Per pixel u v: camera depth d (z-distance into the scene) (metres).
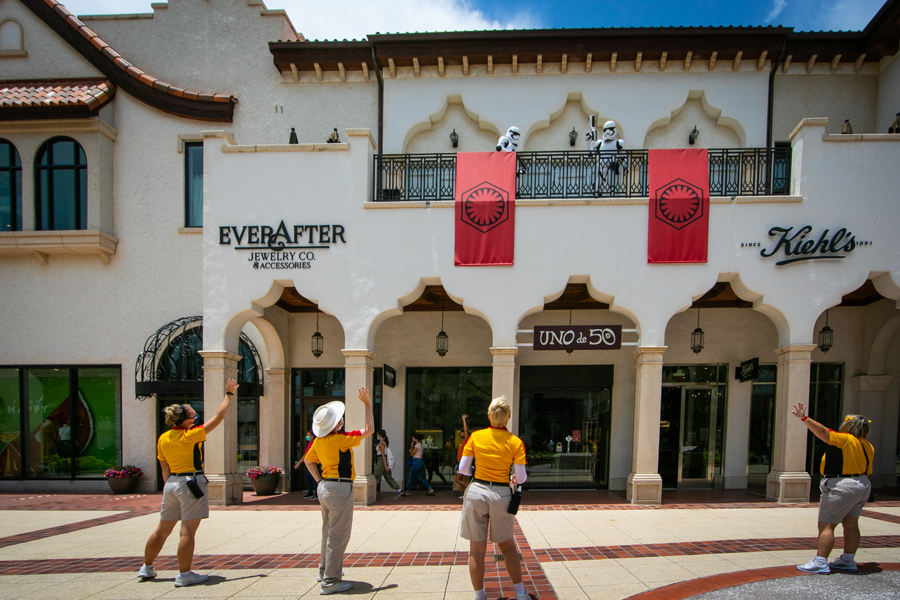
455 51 11.88
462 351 12.46
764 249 9.46
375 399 12.51
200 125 12.70
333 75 12.61
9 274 12.64
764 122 11.80
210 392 9.80
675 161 9.63
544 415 12.31
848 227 9.45
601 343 9.62
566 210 9.69
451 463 12.38
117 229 12.62
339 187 9.97
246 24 12.90
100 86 12.51
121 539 6.92
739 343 12.09
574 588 4.66
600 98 12.10
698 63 11.94
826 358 12.14
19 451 12.52
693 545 6.17
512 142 10.71
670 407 12.23
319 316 12.72
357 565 5.50
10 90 12.35
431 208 9.82
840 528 7.03
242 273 9.94
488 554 5.94
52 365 12.50
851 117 11.98
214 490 9.60
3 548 6.46
